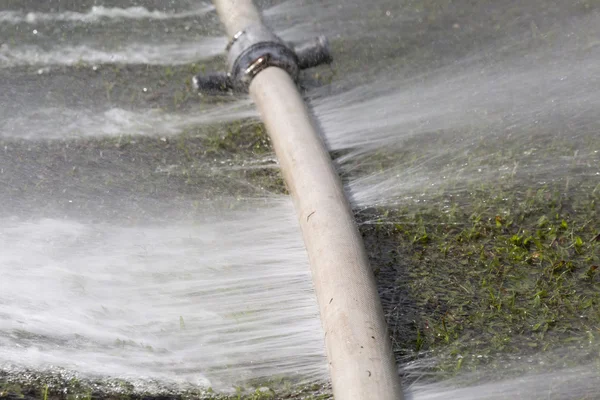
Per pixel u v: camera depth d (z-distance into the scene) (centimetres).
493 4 1689
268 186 1208
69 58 1510
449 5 1692
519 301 1003
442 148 1274
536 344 945
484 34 1593
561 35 1576
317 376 913
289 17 1672
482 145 1279
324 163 1118
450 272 1048
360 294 904
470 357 929
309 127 1198
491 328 965
